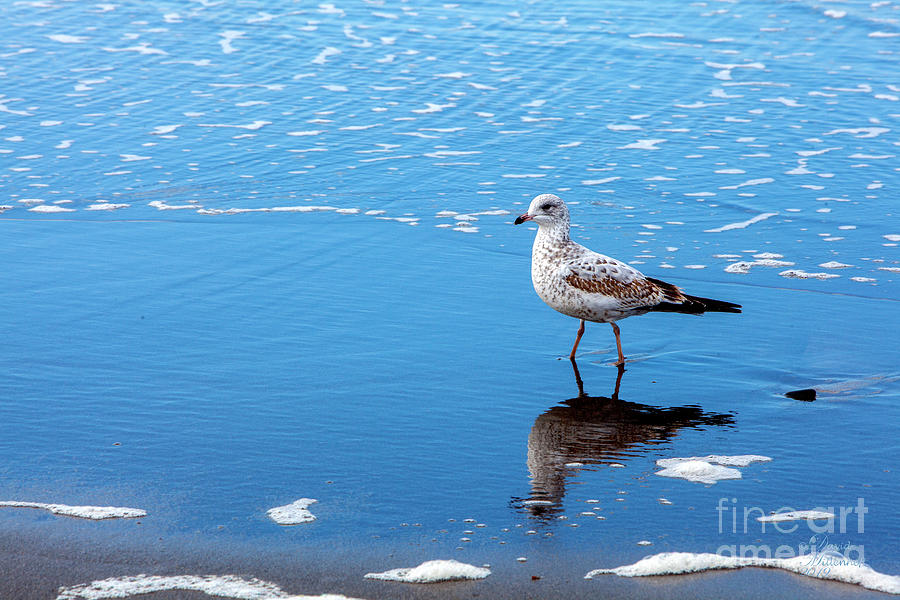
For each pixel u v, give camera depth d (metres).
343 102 24.03
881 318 13.82
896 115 23.56
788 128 22.80
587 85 25.66
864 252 16.36
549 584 7.84
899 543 8.48
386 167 20.20
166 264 15.45
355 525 8.73
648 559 8.16
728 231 17.34
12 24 29.05
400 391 11.62
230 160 20.31
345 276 15.17
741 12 32.56
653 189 19.34
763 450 10.33
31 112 22.52
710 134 22.42
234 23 30.12
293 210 17.92
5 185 18.58
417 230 17.19
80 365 12.08
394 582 7.84
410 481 9.56
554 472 9.80
